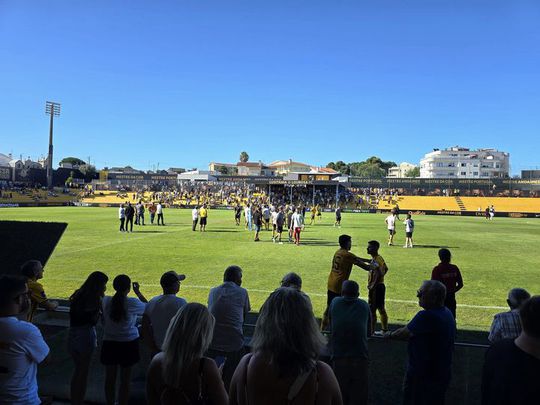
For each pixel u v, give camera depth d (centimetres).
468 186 8206
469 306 1086
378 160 18650
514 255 2047
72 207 6931
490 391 279
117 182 9588
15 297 357
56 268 1554
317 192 8019
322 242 2508
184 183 9206
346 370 497
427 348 442
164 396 291
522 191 7975
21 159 13925
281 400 246
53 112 8756
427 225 4259
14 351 349
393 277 1459
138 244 2261
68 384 571
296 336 246
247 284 1320
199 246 2209
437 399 441
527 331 271
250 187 8306
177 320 295
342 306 509
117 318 510
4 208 6281
